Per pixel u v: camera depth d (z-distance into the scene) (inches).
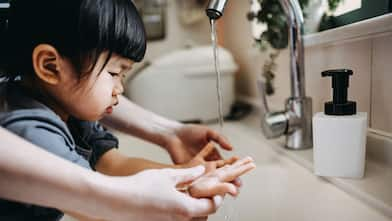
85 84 15.1
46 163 10.6
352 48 21.8
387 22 18.1
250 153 27.1
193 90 40.1
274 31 28.6
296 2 23.5
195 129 24.1
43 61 14.3
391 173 19.4
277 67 33.4
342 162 19.1
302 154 24.6
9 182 10.2
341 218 15.7
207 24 60.2
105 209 11.3
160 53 60.9
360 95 21.6
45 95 15.8
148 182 12.2
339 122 18.8
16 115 13.2
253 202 18.9
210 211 13.5
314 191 19.0
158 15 60.4
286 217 16.6
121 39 15.3
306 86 27.7
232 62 41.1
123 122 24.0
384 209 15.7
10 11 15.4
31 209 13.4
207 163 19.4
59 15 14.2
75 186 10.8
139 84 40.3
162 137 24.2
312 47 26.3
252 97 42.3
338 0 23.6
